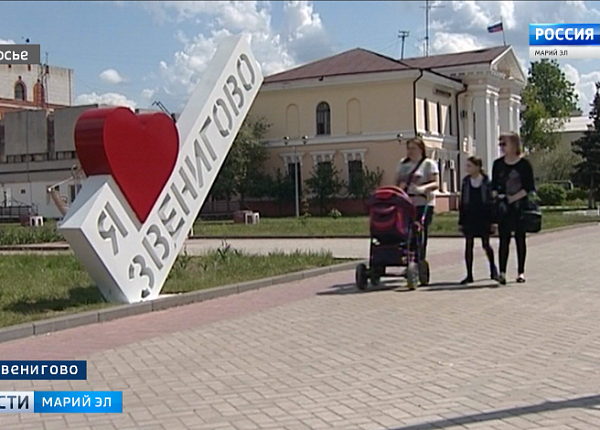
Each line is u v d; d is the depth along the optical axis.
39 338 9.33
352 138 53.34
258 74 14.27
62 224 10.70
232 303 11.77
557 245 20.77
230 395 6.40
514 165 12.41
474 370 6.88
